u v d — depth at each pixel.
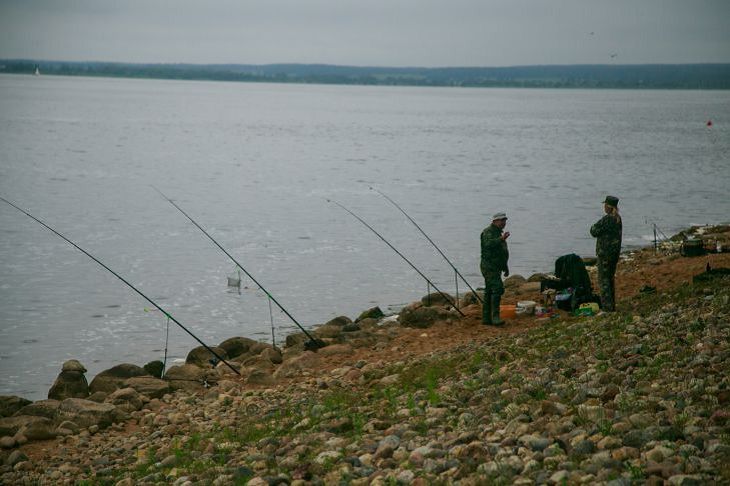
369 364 13.25
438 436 8.12
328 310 20.41
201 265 25.19
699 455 6.23
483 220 33.94
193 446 9.75
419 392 10.33
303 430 9.59
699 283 14.77
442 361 12.27
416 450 7.47
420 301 19.80
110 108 148.38
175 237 29.56
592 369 9.56
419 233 30.75
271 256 26.58
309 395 11.74
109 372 13.88
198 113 146.00
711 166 58.69
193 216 34.19
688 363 9.02
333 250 27.61
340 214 35.38
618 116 161.62
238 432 10.05
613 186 46.09
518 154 70.31
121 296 21.53
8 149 62.38
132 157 60.75
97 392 13.18
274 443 9.05
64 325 18.97
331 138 91.06
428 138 93.06
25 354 16.92
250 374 13.58
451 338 14.97
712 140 89.38
